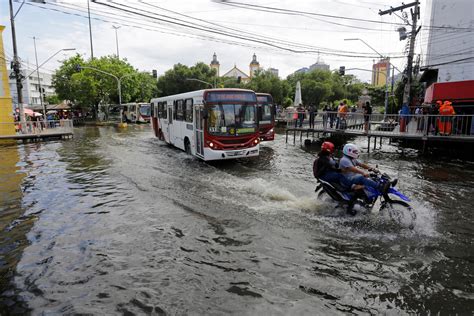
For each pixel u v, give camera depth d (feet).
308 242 18.65
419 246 18.04
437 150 55.62
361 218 22.03
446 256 16.92
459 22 81.82
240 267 16.10
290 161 45.50
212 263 16.53
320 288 14.23
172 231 20.51
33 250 18.39
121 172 37.83
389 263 16.29
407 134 50.42
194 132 44.55
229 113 41.06
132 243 18.97
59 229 21.31
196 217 22.74
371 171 23.58
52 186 32.48
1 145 68.49
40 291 14.40
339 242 18.60
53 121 83.92
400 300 13.34
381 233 19.77
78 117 156.87
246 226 20.98
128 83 153.69
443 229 20.43
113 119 159.02
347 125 64.69
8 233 20.93
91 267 16.37
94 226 21.67
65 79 154.40
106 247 18.54
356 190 21.74
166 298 13.66
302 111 70.28
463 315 12.38
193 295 13.84
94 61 148.77
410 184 31.99
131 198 27.61
